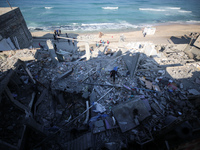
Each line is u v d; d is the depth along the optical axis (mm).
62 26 27797
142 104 6812
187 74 11359
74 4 49562
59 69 10398
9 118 6133
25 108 6637
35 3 48812
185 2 68938
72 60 13461
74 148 5543
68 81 9297
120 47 14391
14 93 7824
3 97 6926
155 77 10719
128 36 22953
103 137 5891
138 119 6355
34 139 6102
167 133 4793
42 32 23359
